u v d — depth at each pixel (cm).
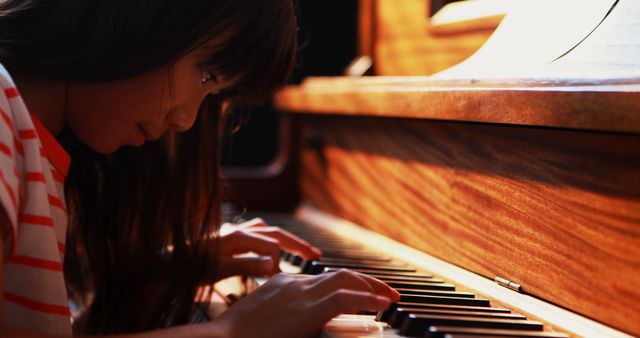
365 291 90
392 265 117
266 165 246
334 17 239
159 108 100
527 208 96
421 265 114
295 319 87
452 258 110
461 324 87
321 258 121
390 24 154
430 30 140
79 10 97
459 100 100
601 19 101
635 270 82
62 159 104
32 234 95
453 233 110
